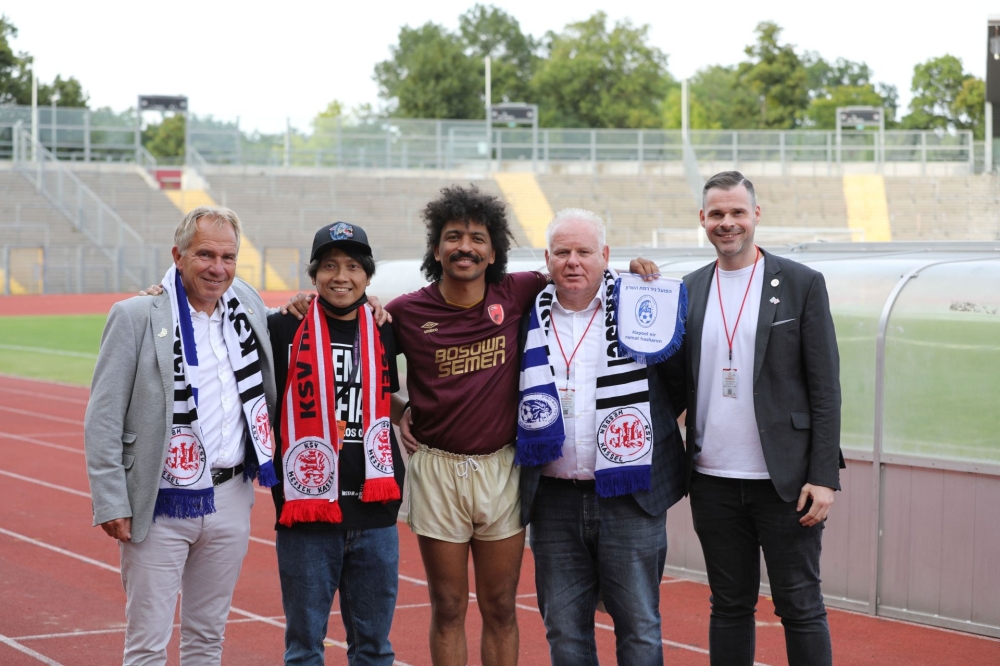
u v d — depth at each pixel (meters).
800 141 46.47
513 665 4.66
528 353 4.45
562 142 49.25
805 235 32.53
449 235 4.38
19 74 72.75
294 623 4.37
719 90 87.88
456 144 49.31
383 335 4.47
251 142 48.03
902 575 6.34
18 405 16.25
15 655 5.72
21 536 8.52
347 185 48.22
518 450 4.43
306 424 4.29
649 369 4.48
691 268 7.61
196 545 4.27
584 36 78.94
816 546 4.40
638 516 4.42
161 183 47.38
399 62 87.38
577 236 4.33
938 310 6.23
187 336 4.19
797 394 4.35
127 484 4.13
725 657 4.56
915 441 6.28
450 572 4.54
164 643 4.20
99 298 40.44
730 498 4.46
